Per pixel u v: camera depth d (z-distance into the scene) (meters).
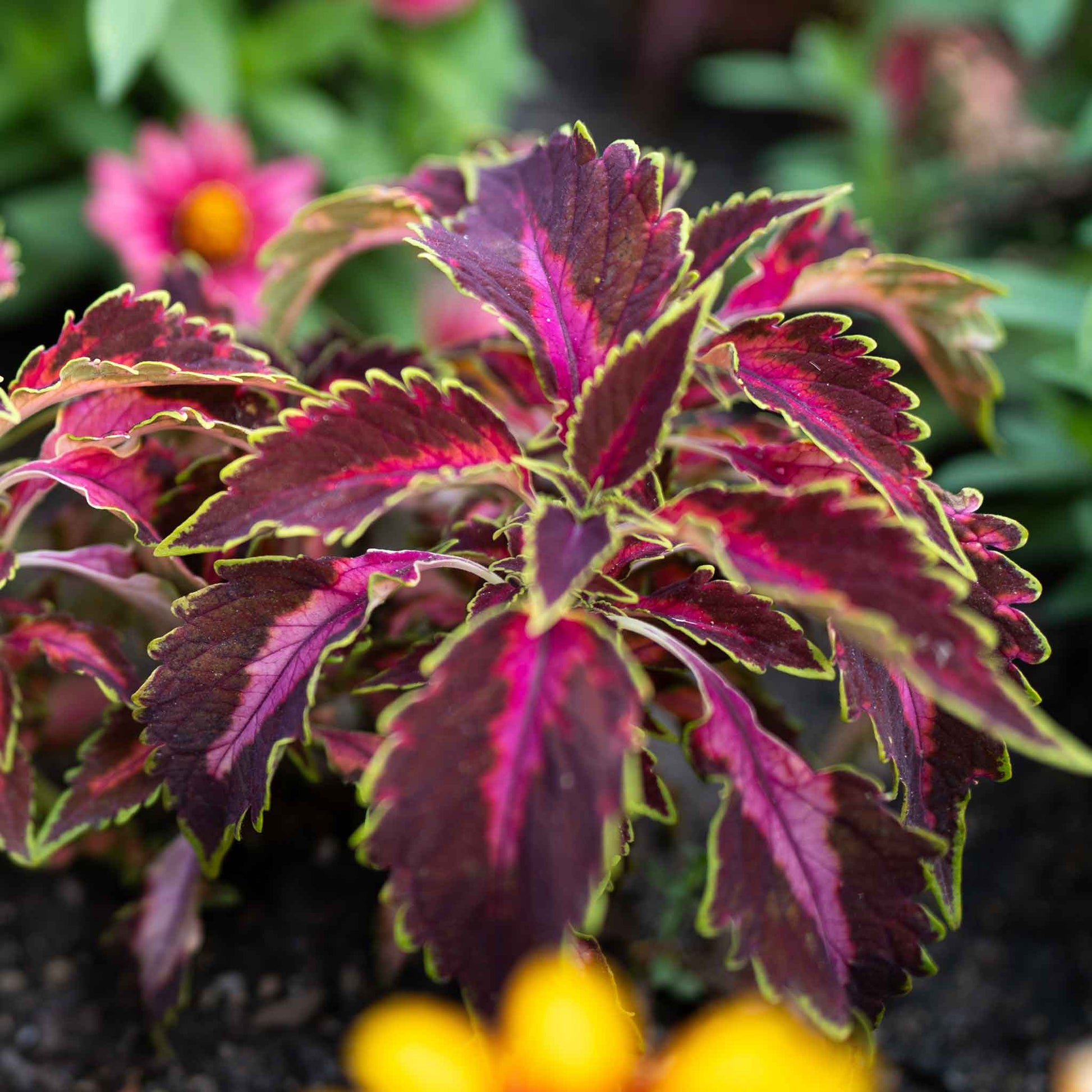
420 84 1.46
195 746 0.63
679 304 0.61
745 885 0.60
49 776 0.80
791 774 0.62
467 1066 0.59
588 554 0.60
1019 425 1.02
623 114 2.00
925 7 1.53
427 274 1.33
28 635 0.68
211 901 0.75
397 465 0.62
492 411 0.63
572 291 0.65
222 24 1.28
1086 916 0.86
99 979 0.77
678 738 0.66
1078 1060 0.79
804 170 1.50
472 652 0.60
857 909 0.61
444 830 0.58
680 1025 0.76
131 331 0.66
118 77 1.01
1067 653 1.06
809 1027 0.63
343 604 0.64
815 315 0.65
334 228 0.72
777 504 0.60
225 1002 0.76
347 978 0.77
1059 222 1.36
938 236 1.39
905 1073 0.79
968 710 0.57
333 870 0.80
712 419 0.71
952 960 0.84
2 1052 0.75
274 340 0.76
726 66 1.81
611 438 0.62
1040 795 0.96
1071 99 1.42
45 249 1.25
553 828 0.58
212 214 1.12
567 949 0.62
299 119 1.32
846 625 0.59
